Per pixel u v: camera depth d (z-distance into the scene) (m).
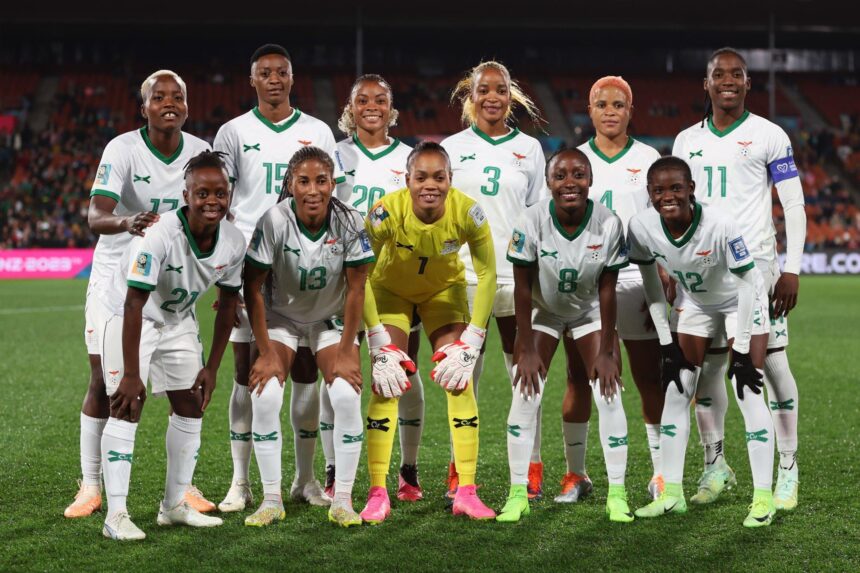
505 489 4.89
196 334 4.28
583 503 4.60
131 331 3.94
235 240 4.11
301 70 36.91
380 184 5.17
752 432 4.27
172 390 4.18
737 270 4.23
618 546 3.85
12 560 3.68
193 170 3.90
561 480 5.09
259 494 4.81
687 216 4.22
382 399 4.41
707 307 4.48
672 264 4.36
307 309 4.39
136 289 3.91
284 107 5.09
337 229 4.21
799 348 10.69
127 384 3.97
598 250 4.32
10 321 13.56
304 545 3.87
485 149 5.24
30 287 20.53
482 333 4.43
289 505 4.57
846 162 33.53
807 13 30.92
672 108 35.88
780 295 4.60
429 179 4.25
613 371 4.32
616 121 5.00
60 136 31.98
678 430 4.39
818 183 32.25
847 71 37.84
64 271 24.44
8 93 34.16
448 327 4.61
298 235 4.18
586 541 3.92
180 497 4.21
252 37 35.16
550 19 31.11
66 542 3.92
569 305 4.54
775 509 4.33
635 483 5.00
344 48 37.16
